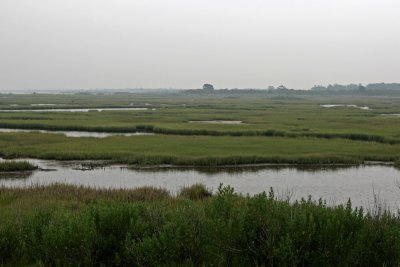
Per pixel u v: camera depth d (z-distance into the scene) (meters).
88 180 29.67
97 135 55.50
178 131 56.97
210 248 9.48
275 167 34.91
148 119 74.50
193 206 12.52
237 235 9.35
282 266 8.73
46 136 48.62
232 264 9.30
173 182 29.33
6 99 172.25
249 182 29.52
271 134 54.78
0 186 25.97
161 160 35.75
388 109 110.44
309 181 29.94
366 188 27.81
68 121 68.00
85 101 159.00
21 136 48.12
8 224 11.30
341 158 36.91
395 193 26.34
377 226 10.63
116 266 9.84
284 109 108.44
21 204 18.05
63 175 31.23
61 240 9.45
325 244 8.97
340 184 28.94
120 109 109.81
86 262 9.54
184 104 139.25
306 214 9.57
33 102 143.12
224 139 48.06
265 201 10.06
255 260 9.18
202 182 29.30
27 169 32.84
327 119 75.12
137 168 34.03
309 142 45.88
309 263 8.98
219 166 35.09
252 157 36.53
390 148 41.94
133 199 20.08
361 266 9.42
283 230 9.39
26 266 9.65
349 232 9.52
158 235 10.16
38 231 10.85
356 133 52.31
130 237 9.72
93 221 10.16
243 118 77.94
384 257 9.63
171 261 9.09
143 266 9.24
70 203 18.45
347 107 121.69
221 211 10.36
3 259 10.15
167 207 15.96
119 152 38.28
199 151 39.34
